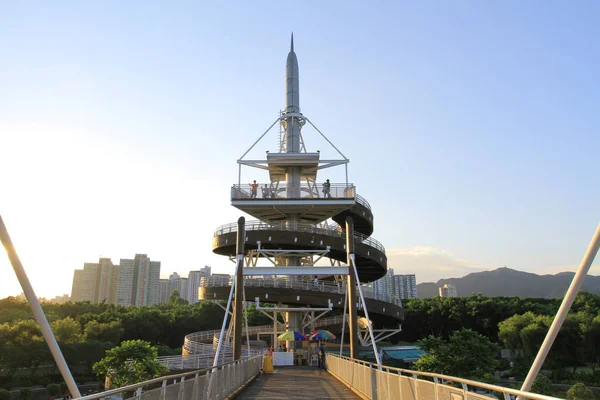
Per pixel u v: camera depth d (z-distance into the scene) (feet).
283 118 171.53
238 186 157.69
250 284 147.64
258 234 151.43
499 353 239.09
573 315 214.28
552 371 204.85
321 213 166.20
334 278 179.52
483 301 305.94
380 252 164.25
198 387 42.09
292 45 185.06
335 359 96.68
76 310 347.36
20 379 214.48
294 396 61.72
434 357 135.23
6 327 217.56
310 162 160.35
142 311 343.05
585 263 22.53
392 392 44.68
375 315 157.38
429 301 331.98
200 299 160.04
